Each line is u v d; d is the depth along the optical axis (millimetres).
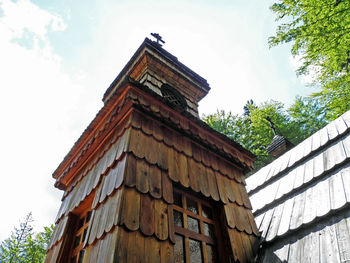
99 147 3844
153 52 5293
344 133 4352
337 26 8742
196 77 5965
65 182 4742
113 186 2633
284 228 3236
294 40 9914
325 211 2883
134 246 2102
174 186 3174
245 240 3330
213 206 3553
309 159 4668
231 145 4277
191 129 3693
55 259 3336
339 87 10422
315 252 2514
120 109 3287
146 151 2998
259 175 6094
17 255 20922
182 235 2797
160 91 4875
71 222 3713
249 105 19547
